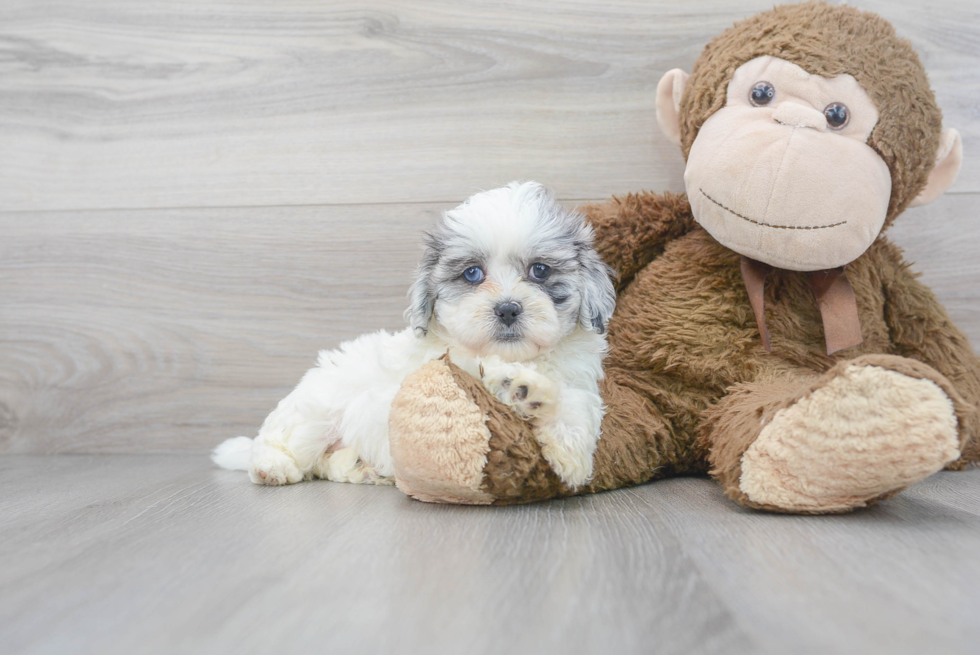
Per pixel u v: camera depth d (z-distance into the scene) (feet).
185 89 8.56
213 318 8.54
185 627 3.02
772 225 5.82
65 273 8.68
